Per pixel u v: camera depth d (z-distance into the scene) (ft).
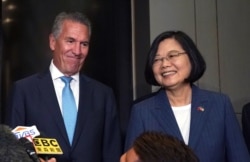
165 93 6.33
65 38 6.34
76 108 6.44
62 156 5.95
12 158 2.18
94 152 6.28
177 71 6.07
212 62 11.07
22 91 6.25
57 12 10.45
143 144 3.04
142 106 6.29
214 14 11.16
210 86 11.02
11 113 6.10
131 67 10.96
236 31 11.38
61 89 6.50
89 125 6.34
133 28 11.03
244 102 11.34
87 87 6.66
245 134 8.08
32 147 2.95
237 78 11.30
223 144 5.96
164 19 10.51
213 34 11.11
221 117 6.00
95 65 10.68
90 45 10.66
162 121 6.02
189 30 10.78
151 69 6.37
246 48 11.45
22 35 10.11
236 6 11.43
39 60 10.20
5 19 9.96
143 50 10.62
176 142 3.11
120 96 10.82
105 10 10.89
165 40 6.23
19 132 4.27
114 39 10.91
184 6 10.77
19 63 10.02
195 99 6.16
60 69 6.48
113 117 6.74
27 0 10.23
